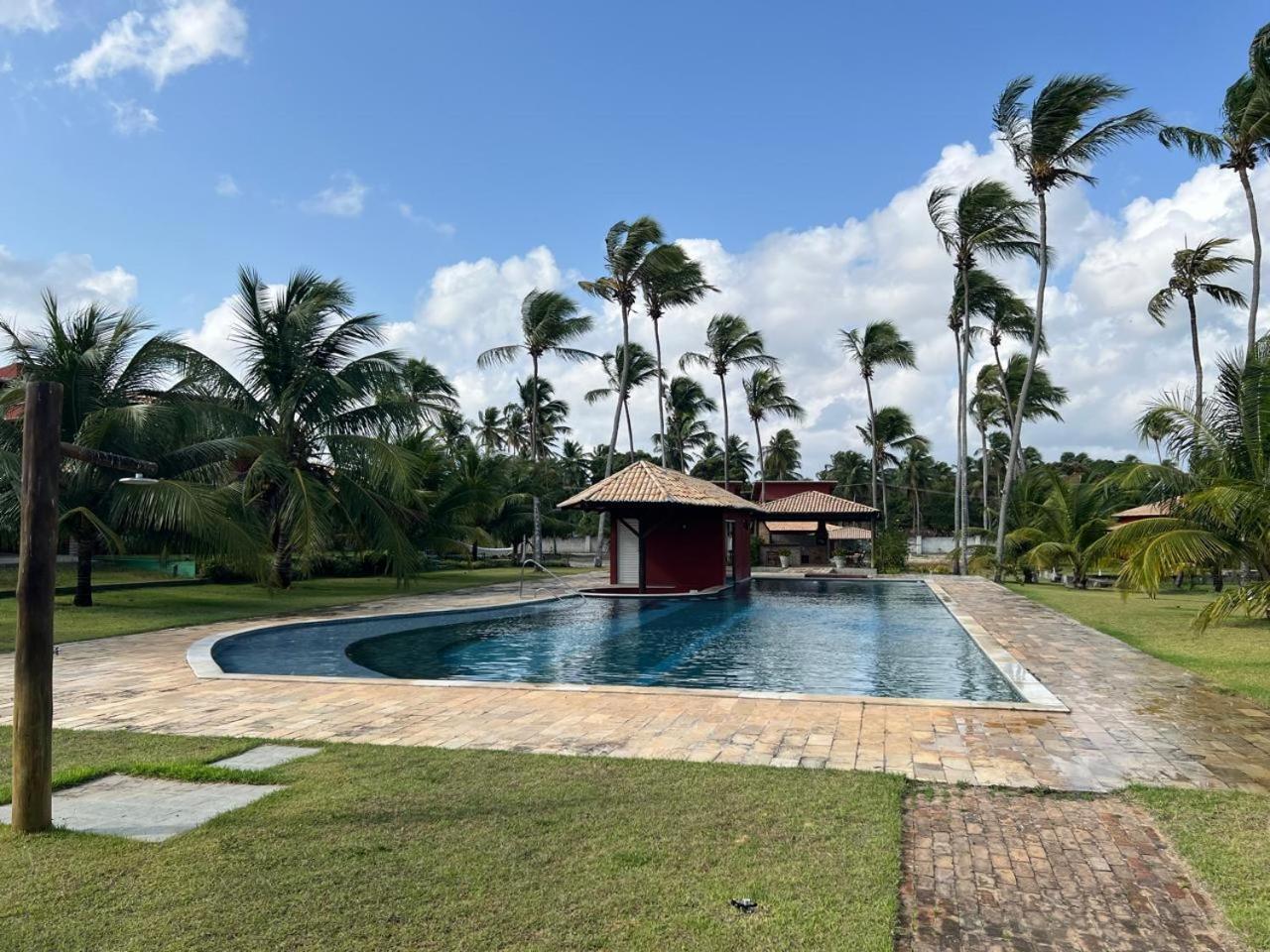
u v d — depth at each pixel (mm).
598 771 5207
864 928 3113
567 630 15828
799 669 11344
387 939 3006
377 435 21922
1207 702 7543
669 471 25844
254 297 20625
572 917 3182
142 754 5688
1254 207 21547
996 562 28406
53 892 3361
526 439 61344
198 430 17969
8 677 9078
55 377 15961
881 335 43750
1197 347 28312
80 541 16344
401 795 4668
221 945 2957
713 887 3461
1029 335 35250
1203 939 3113
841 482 84188
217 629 13344
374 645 13789
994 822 4359
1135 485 15141
